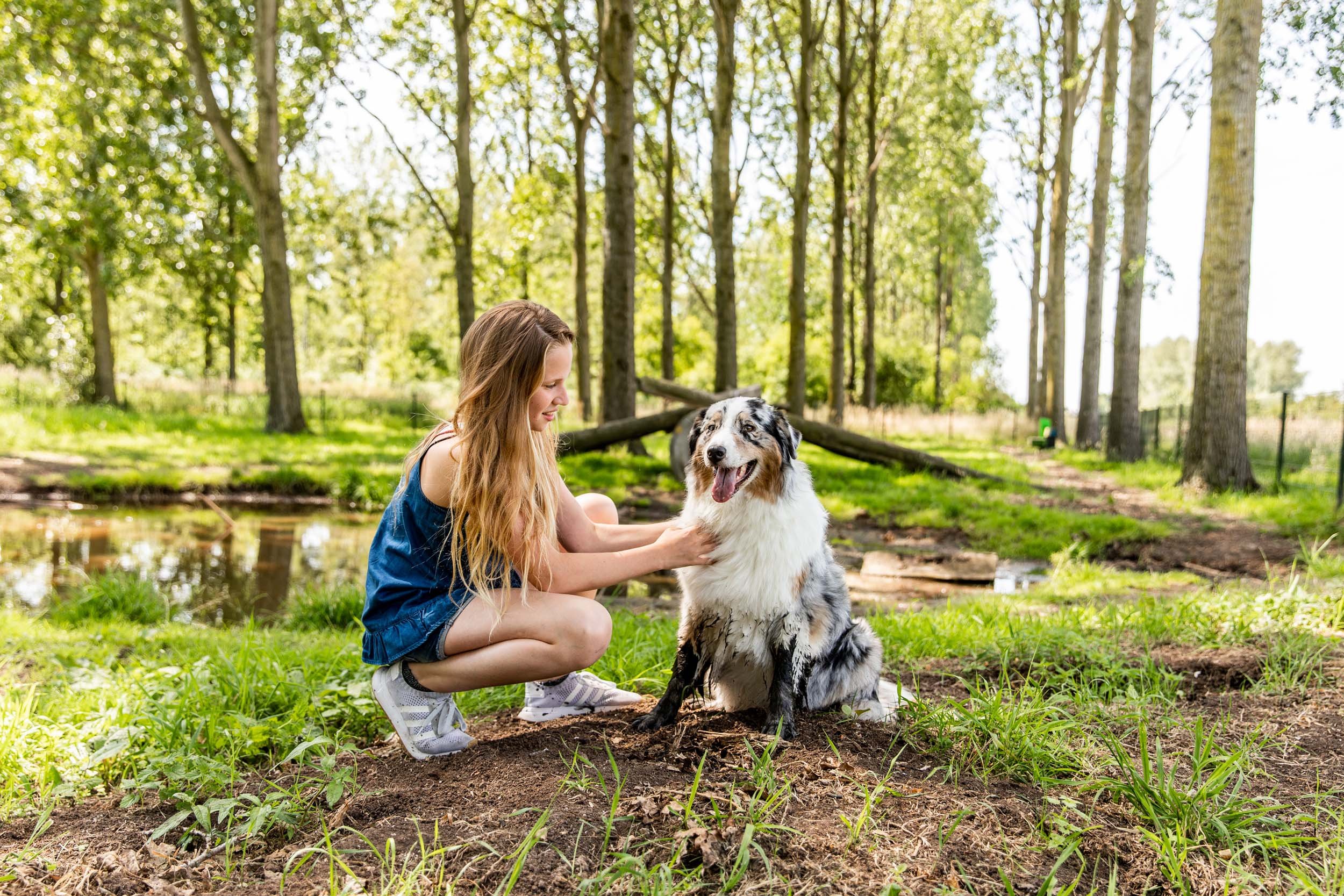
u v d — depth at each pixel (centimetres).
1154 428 2286
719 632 340
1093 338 2405
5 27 1847
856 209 3253
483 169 2672
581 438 1535
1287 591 561
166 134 2091
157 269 2622
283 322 2077
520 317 291
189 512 1235
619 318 1648
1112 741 288
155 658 502
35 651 515
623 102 1577
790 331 2103
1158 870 234
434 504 299
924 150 2869
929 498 1316
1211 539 1009
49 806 278
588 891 216
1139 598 703
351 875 220
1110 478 1727
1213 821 252
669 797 262
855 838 241
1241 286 1283
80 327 2709
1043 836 251
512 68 2348
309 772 307
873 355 3070
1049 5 2370
